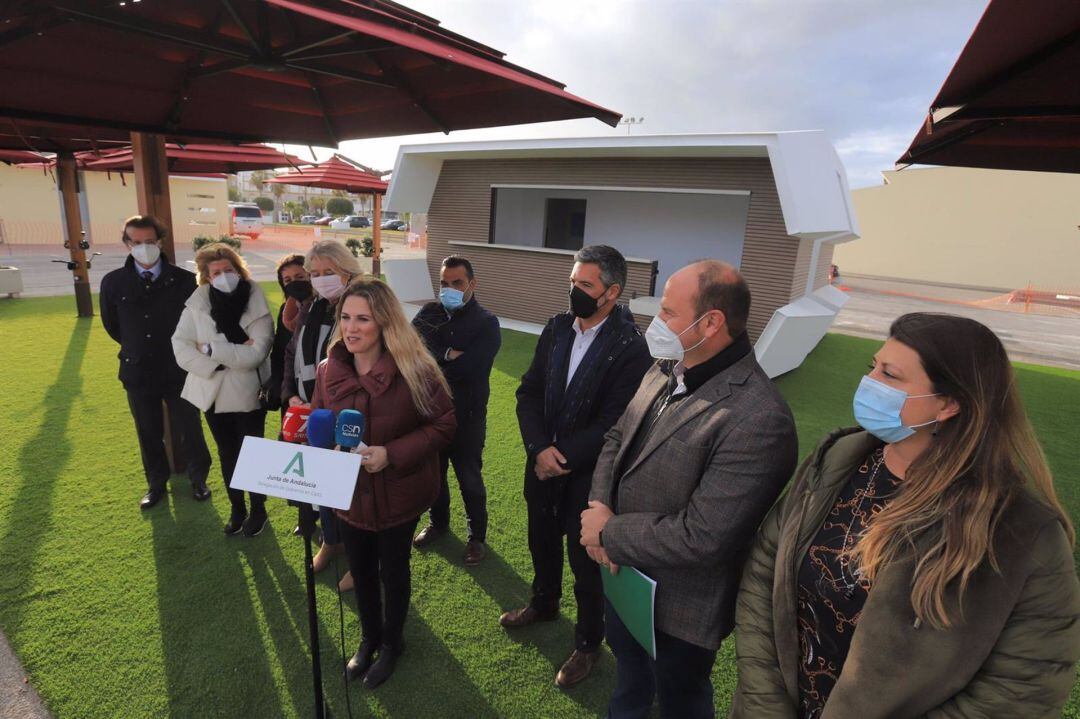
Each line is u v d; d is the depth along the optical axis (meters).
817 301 8.71
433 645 2.61
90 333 8.30
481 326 3.05
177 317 3.54
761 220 7.75
